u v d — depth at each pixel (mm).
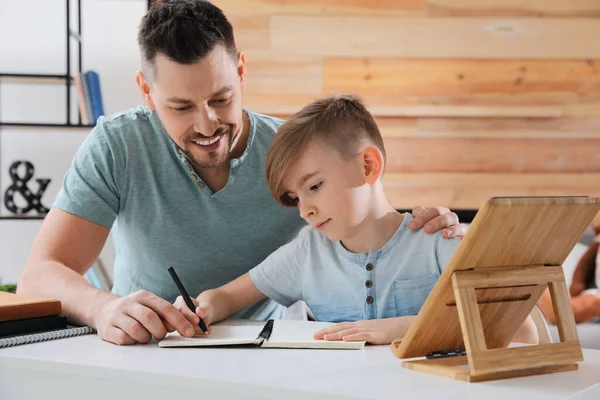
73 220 1491
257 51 3311
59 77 3168
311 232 1443
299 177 1267
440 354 955
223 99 1361
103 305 1166
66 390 940
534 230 863
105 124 1562
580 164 3393
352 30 3318
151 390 876
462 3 3334
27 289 1366
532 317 1227
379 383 812
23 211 3107
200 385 838
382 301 1353
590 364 931
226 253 1599
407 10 3330
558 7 3355
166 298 1620
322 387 792
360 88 3332
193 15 1318
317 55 3318
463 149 3369
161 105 1367
